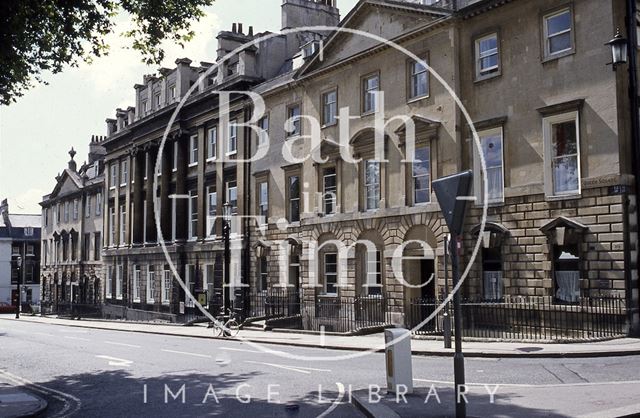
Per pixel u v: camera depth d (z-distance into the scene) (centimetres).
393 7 2508
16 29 1269
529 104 2069
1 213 8975
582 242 1877
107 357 1858
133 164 4712
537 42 2062
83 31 1412
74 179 6084
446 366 1413
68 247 6203
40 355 2000
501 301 2105
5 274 8575
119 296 4784
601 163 1859
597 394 1012
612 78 1848
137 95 4725
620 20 1877
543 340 1752
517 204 2072
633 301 1777
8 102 1514
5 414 1010
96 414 1024
